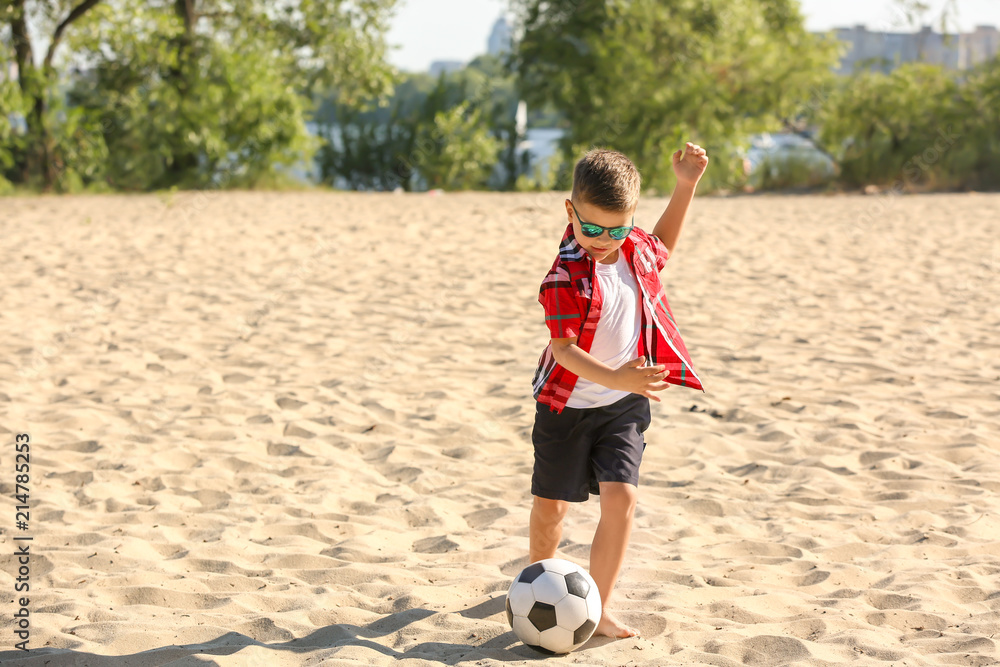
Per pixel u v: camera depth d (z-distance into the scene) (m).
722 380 6.27
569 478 2.92
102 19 23.86
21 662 2.75
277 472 4.69
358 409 5.67
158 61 23.91
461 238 13.34
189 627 2.99
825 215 16.83
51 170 22.55
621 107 27.08
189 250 12.04
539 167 28.19
